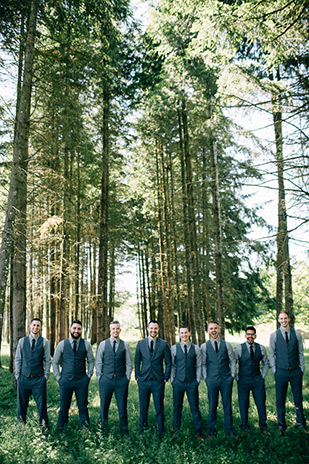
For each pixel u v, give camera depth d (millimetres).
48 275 12211
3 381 10016
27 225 8461
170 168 15898
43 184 9602
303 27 5727
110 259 21406
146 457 4719
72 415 6523
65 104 9383
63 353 5852
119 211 18906
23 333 8234
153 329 5832
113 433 5504
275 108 6316
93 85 11148
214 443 5148
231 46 6828
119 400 5691
